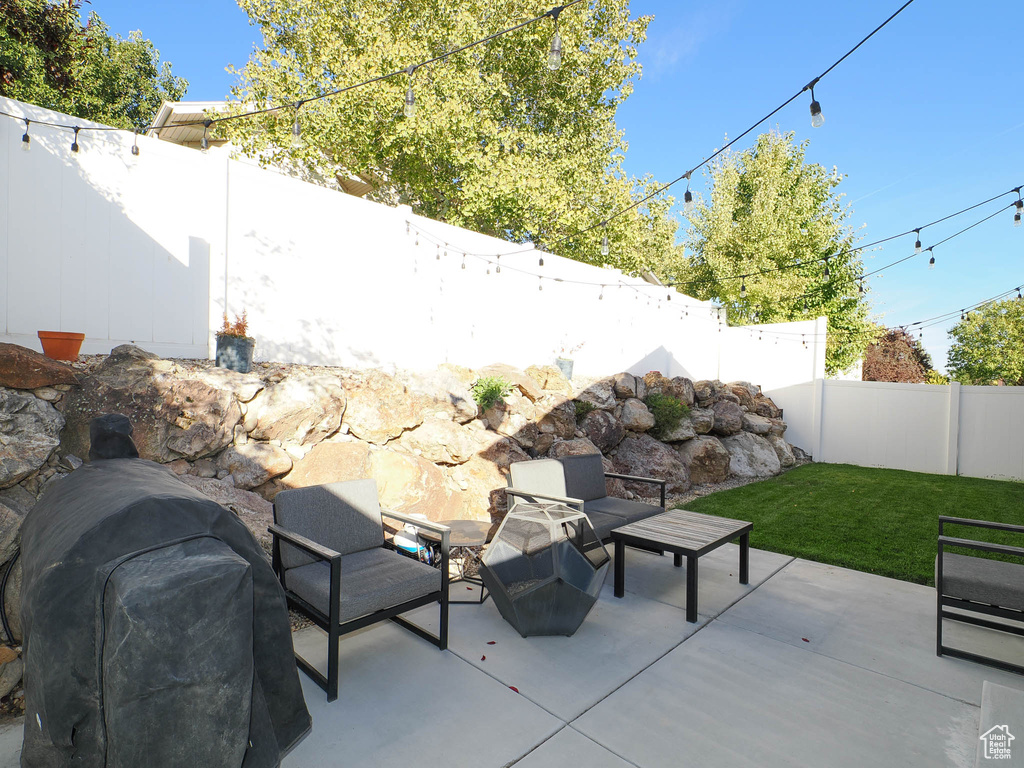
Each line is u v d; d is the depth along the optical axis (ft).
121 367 13.26
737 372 44.27
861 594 14.05
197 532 5.56
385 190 42.04
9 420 10.57
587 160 44.75
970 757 7.81
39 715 4.83
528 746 7.92
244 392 14.75
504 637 11.39
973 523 11.74
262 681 6.02
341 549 11.38
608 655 10.70
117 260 15.49
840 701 9.23
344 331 20.62
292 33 36.22
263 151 30.14
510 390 22.59
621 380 28.94
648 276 56.49
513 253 27.04
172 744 4.66
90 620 4.90
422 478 16.62
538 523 11.76
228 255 17.70
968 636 11.71
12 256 13.76
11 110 13.71
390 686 9.43
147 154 16.01
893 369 78.43
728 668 10.27
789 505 24.07
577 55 40.93
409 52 28.91
